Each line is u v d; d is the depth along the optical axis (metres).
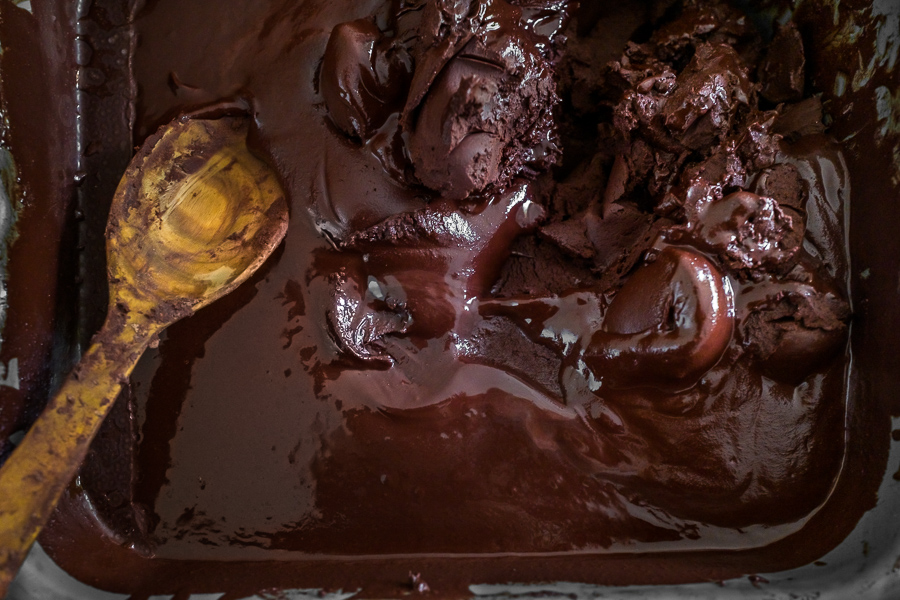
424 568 0.30
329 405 0.31
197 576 0.30
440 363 0.32
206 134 0.33
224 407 0.31
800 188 0.31
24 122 0.31
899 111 0.30
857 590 0.27
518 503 0.31
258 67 0.33
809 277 0.30
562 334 0.32
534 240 0.34
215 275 0.31
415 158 0.31
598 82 0.34
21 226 0.31
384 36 0.32
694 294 0.29
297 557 0.31
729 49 0.32
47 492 0.27
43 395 0.31
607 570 0.29
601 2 0.34
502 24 0.30
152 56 0.34
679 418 0.30
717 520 0.30
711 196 0.31
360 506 0.31
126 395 0.32
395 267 0.32
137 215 0.31
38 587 0.29
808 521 0.30
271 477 0.31
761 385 0.30
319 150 0.32
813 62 0.33
